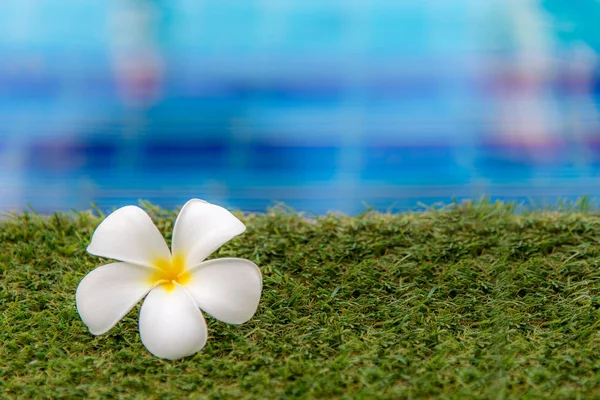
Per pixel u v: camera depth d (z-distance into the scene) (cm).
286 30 136
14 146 113
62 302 66
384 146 113
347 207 98
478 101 120
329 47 131
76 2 135
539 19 132
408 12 137
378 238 70
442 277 67
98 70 128
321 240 70
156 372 61
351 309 65
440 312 65
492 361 61
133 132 117
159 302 60
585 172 103
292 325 64
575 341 62
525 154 108
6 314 65
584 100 119
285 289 66
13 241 71
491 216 73
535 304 65
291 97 123
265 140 116
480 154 109
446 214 73
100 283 60
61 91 123
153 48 130
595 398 58
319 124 117
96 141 114
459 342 62
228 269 60
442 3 136
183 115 121
